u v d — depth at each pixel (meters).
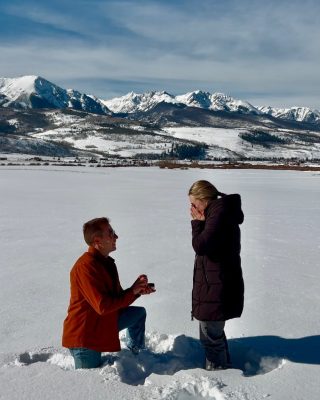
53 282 6.66
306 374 3.62
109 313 3.83
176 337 4.32
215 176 48.34
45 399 3.25
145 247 9.32
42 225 12.46
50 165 81.19
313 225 12.86
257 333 4.61
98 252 3.89
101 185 31.08
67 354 4.06
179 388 3.34
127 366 3.88
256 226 12.64
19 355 4.03
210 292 3.69
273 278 6.92
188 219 13.77
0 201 19.28
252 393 3.31
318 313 5.23
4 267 7.59
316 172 61.66
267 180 41.00
